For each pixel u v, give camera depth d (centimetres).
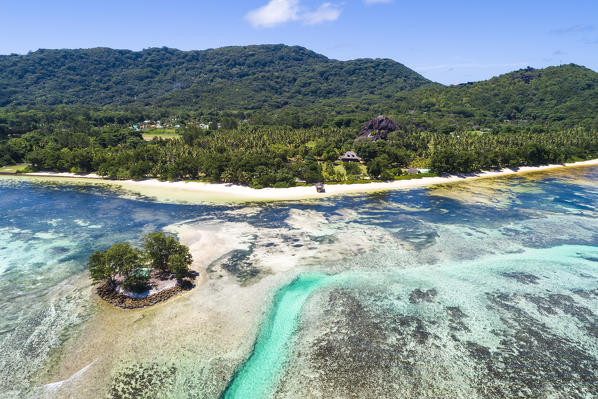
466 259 6419
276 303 4997
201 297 5078
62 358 3894
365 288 5400
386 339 4250
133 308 4797
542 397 3462
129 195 11206
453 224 8331
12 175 14675
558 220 8600
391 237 7481
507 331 4403
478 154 15850
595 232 7769
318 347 4131
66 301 4984
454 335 4322
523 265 6172
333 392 3509
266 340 4238
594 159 18975
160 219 8644
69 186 12625
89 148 17075
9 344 4100
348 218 8781
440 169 14200
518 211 9400
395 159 15675
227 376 3684
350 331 4403
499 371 3766
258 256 6475
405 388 3541
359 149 16338
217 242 7112
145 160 14412
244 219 8650
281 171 12650
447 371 3762
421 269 6025
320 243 7131
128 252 5284
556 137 19962
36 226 8081
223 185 12400
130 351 3997
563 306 4938
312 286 5462
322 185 11762
